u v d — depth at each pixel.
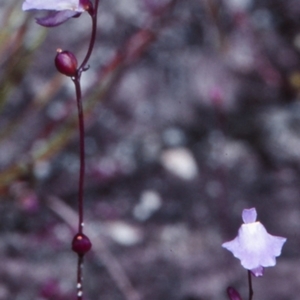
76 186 0.49
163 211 0.48
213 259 0.44
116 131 0.54
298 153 0.53
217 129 0.54
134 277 0.42
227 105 0.55
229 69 0.58
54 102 0.53
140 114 0.55
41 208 0.47
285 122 0.54
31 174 0.43
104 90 0.43
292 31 0.61
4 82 0.43
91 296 0.40
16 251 0.44
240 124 0.55
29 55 0.43
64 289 0.40
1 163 0.49
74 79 0.30
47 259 0.43
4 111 0.53
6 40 0.44
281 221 0.47
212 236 0.46
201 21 0.59
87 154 0.52
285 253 0.44
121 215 0.48
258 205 0.49
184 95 0.56
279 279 0.41
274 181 0.51
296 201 0.49
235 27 0.60
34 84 0.55
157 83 0.56
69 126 0.42
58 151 0.47
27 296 0.40
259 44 0.59
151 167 0.52
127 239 0.46
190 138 0.54
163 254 0.44
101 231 0.46
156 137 0.54
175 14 0.59
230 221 0.47
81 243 0.30
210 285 0.41
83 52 0.56
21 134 0.51
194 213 0.48
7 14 0.44
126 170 0.51
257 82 0.57
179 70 0.57
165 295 0.40
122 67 0.43
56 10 0.29
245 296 0.40
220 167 0.52
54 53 0.57
